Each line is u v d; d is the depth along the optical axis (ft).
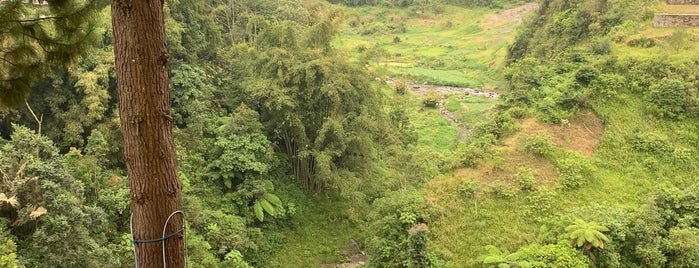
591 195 54.70
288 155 71.72
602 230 44.98
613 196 54.49
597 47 76.69
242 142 62.54
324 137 63.67
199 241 50.26
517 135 64.34
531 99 70.18
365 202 69.36
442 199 56.03
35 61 15.66
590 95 66.59
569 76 71.51
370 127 65.10
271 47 67.97
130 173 14.38
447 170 62.23
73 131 59.31
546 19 115.75
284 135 69.26
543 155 60.03
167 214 14.80
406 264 47.19
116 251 45.09
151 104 13.79
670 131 61.98
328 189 72.95
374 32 189.47
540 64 85.56
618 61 70.49
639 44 75.92
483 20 196.54
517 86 74.59
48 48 15.47
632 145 61.05
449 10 209.15
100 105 61.05
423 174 62.75
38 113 60.54
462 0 211.82
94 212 43.09
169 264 15.08
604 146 61.41
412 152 68.49
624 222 47.06
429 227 51.75
